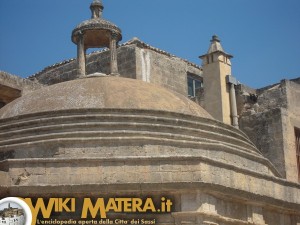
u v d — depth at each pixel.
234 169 25.11
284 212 28.31
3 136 27.62
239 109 42.75
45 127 27.05
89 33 33.28
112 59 33.16
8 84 39.69
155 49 44.38
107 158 23.45
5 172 23.17
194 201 23.00
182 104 30.41
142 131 26.95
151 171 23.39
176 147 26.73
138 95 29.38
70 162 23.41
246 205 25.75
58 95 29.33
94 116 27.17
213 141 28.55
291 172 39.59
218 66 42.06
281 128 40.00
